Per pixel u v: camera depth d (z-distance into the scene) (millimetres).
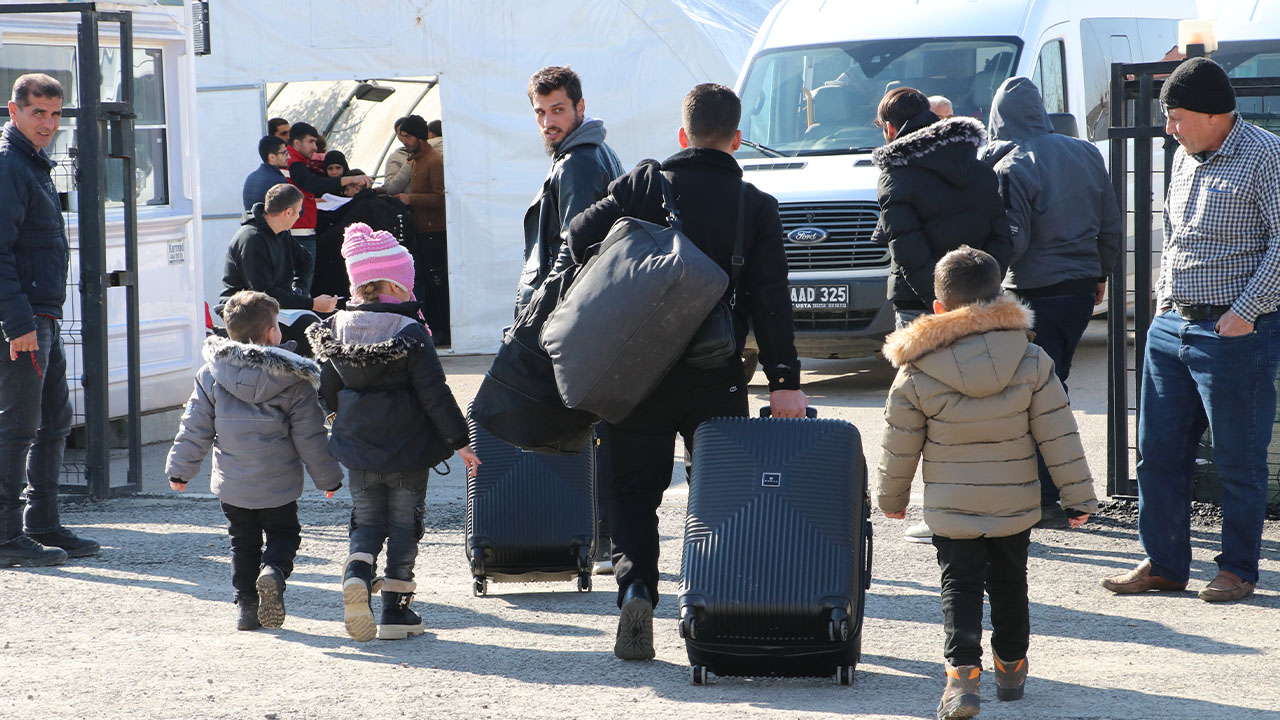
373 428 8266
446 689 7359
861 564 7371
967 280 6840
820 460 7406
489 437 9508
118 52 15969
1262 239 8680
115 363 15930
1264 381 8820
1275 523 11078
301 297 14578
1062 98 18625
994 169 11125
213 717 6875
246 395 8586
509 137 21797
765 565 7168
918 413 6879
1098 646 8102
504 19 21500
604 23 21344
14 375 10367
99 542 11453
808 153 18172
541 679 7551
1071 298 11039
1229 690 7203
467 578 10164
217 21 21875
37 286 10461
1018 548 6883
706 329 7121
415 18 21578
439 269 22922
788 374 7637
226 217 22219
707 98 7652
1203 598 9047
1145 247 11367
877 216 16719
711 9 24234
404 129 22828
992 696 7156
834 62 18875
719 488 7379
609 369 7039
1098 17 19812
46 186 10484
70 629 8742
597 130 8930
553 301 7527
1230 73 17641
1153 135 11125
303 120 26797
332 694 7270
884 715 6836
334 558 10789
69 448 16469
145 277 16359
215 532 11867
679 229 7359
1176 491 9203
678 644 8297
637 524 7809
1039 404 6770
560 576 9500
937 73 18266
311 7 21719
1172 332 9102
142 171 16422
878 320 16703
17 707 7055
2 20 14648
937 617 8812
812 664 7324
